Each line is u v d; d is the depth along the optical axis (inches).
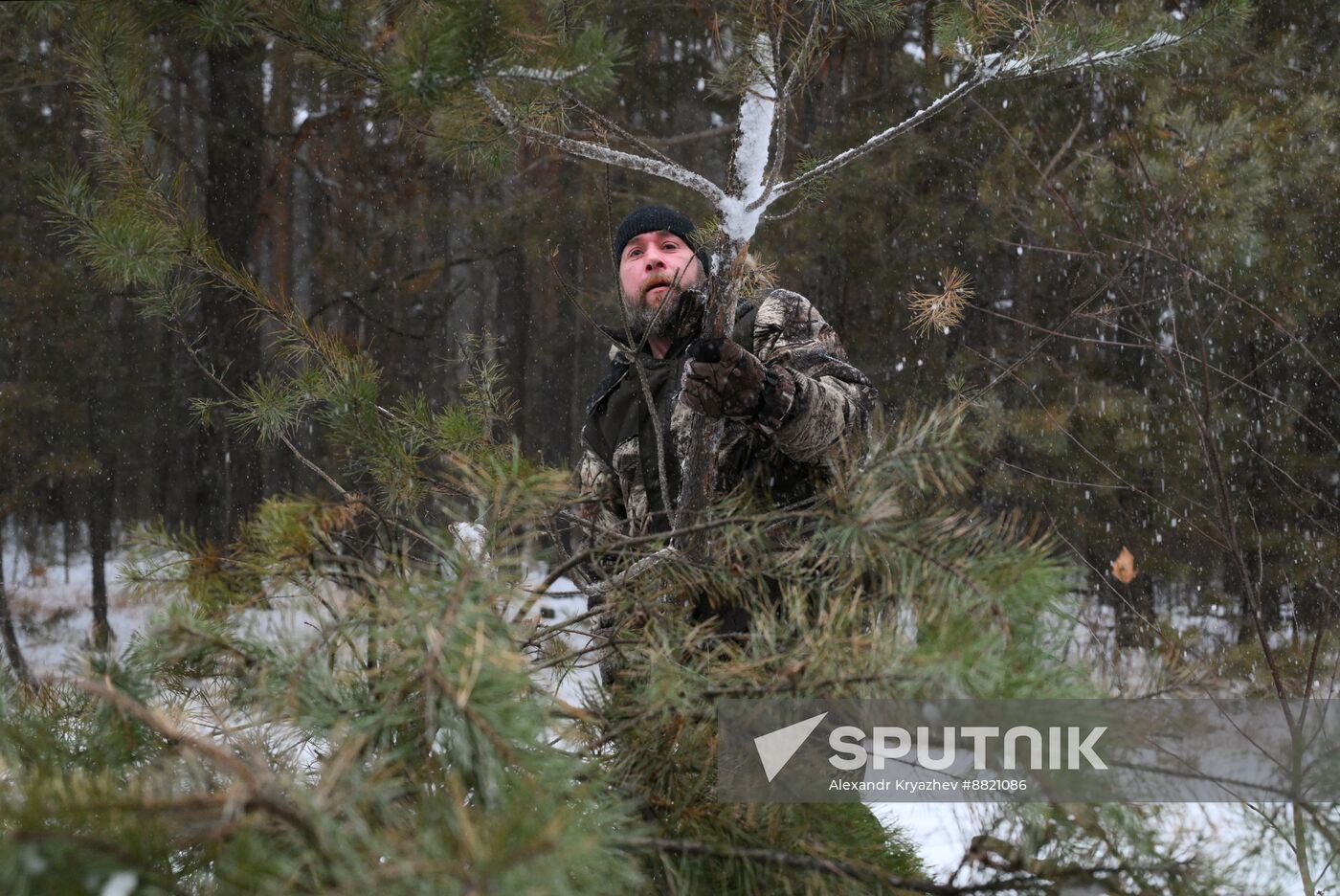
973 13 65.4
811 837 46.7
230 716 45.9
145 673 46.8
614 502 75.6
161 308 77.4
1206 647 120.7
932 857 48.4
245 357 245.1
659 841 44.3
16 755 43.3
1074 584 44.2
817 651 44.1
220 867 33.0
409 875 29.4
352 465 71.3
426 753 40.9
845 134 256.1
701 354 54.5
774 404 54.9
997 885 42.8
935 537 44.6
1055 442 222.1
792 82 57.4
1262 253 200.7
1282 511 216.7
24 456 303.0
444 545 42.5
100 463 310.7
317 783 41.4
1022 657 42.0
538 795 33.5
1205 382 106.7
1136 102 235.1
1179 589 206.5
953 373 241.1
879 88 266.2
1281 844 44.8
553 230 276.7
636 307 73.2
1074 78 234.1
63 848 30.9
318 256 319.6
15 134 278.5
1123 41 66.6
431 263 335.3
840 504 46.4
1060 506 220.7
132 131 72.3
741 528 50.4
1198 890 41.8
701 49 255.8
